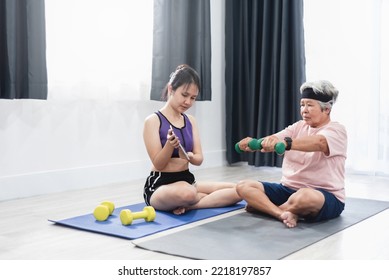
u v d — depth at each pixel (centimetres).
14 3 260
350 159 374
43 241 191
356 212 241
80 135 313
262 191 232
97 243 188
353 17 367
